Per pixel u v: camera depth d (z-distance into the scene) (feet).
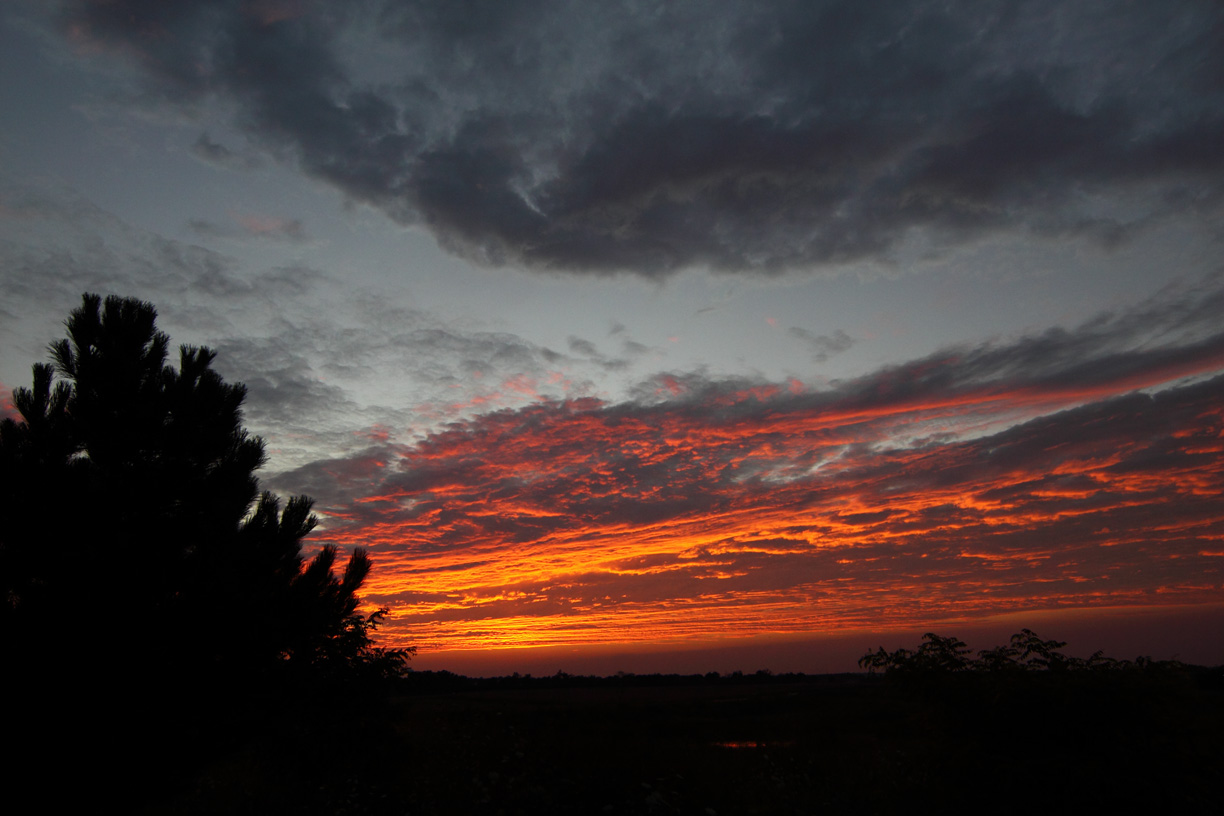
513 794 32.30
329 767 32.09
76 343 26.35
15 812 20.39
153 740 22.62
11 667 20.97
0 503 22.75
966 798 17.46
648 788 32.01
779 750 44.86
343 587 32.55
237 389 29.84
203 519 26.13
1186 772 15.89
